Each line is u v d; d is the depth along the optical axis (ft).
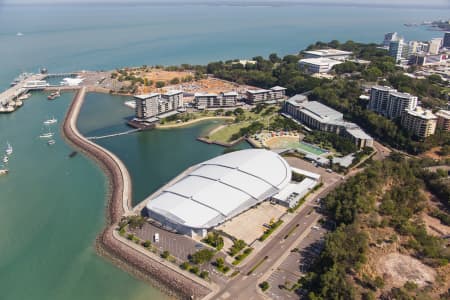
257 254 615.57
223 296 531.09
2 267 619.67
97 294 556.92
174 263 595.06
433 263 559.38
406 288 505.25
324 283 510.58
